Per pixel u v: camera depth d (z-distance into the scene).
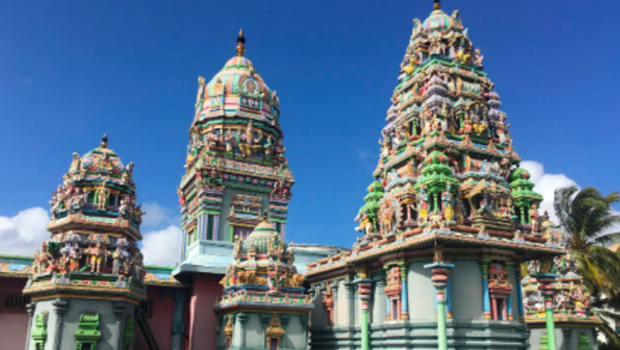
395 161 34.03
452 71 34.91
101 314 27.91
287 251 35.00
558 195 47.34
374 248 30.91
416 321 28.03
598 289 43.62
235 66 48.19
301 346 32.81
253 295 32.19
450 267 26.78
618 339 43.00
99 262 28.80
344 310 34.59
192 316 38.34
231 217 42.59
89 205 30.05
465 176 31.27
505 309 27.89
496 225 29.31
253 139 44.91
